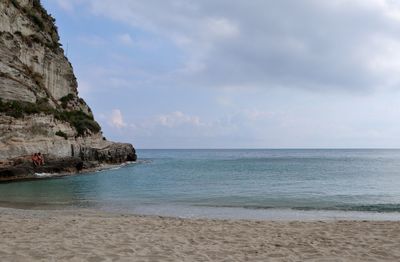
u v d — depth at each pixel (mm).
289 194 29547
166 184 38031
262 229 13891
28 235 11555
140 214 19500
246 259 9203
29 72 61125
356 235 12555
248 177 47375
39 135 49688
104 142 72438
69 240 10844
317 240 11703
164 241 11148
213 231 13289
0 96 49688
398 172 56438
